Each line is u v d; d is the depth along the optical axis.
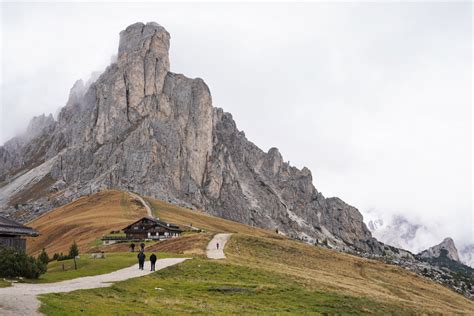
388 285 93.88
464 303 99.69
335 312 48.16
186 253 89.56
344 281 79.69
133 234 143.50
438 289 109.88
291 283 60.44
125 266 62.41
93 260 68.25
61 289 38.75
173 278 55.44
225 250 97.00
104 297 37.28
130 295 40.62
